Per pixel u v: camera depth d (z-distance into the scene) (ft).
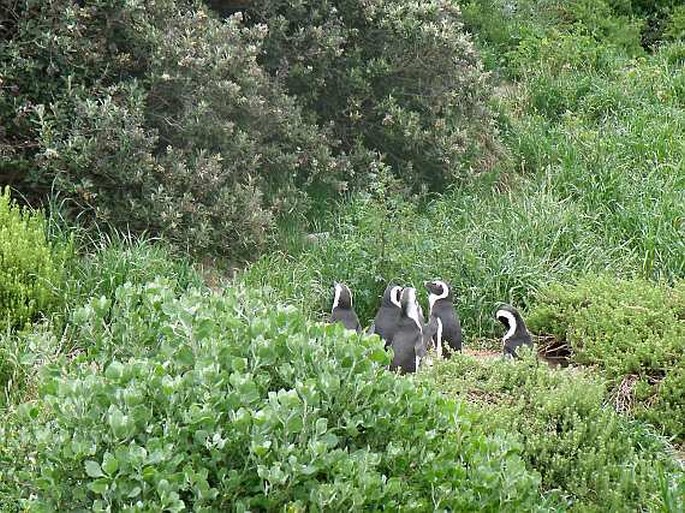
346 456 26.58
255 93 66.95
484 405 41.73
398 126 75.82
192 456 26.03
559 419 42.27
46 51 61.11
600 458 40.63
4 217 54.24
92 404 27.04
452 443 29.12
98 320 32.91
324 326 31.27
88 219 62.03
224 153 65.98
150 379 27.17
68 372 32.99
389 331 50.57
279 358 29.37
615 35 116.47
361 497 25.58
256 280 60.34
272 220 65.62
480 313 61.62
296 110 70.90
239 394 26.71
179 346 29.55
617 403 50.03
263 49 73.00
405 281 61.87
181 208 61.87
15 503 31.45
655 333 53.26
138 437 26.48
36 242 53.57
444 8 79.46
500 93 99.09
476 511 28.14
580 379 44.32
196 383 27.48
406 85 78.59
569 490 40.22
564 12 119.24
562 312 58.75
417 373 45.37
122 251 57.36
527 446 40.63
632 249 69.72
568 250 68.13
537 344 58.59
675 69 106.83
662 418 48.32
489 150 85.46
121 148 60.18
